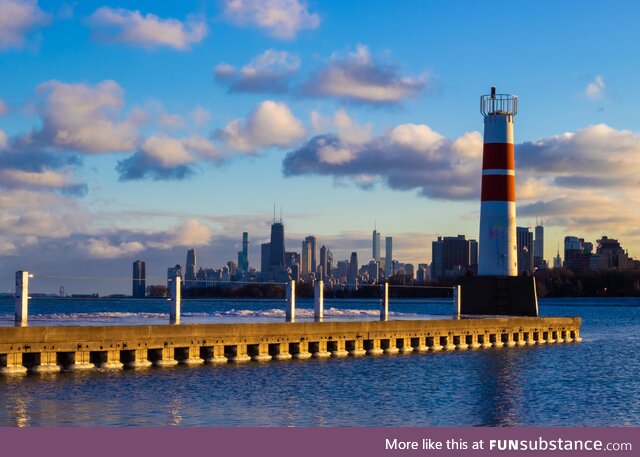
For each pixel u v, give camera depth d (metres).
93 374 60.03
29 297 61.66
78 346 59.91
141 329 63.16
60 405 50.78
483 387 64.19
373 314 115.94
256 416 50.72
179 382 59.50
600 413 55.03
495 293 106.38
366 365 73.00
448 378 67.94
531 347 98.38
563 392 63.31
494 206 106.44
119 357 62.50
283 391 58.62
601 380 70.31
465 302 108.19
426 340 86.94
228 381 61.16
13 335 56.88
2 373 56.97
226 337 68.56
